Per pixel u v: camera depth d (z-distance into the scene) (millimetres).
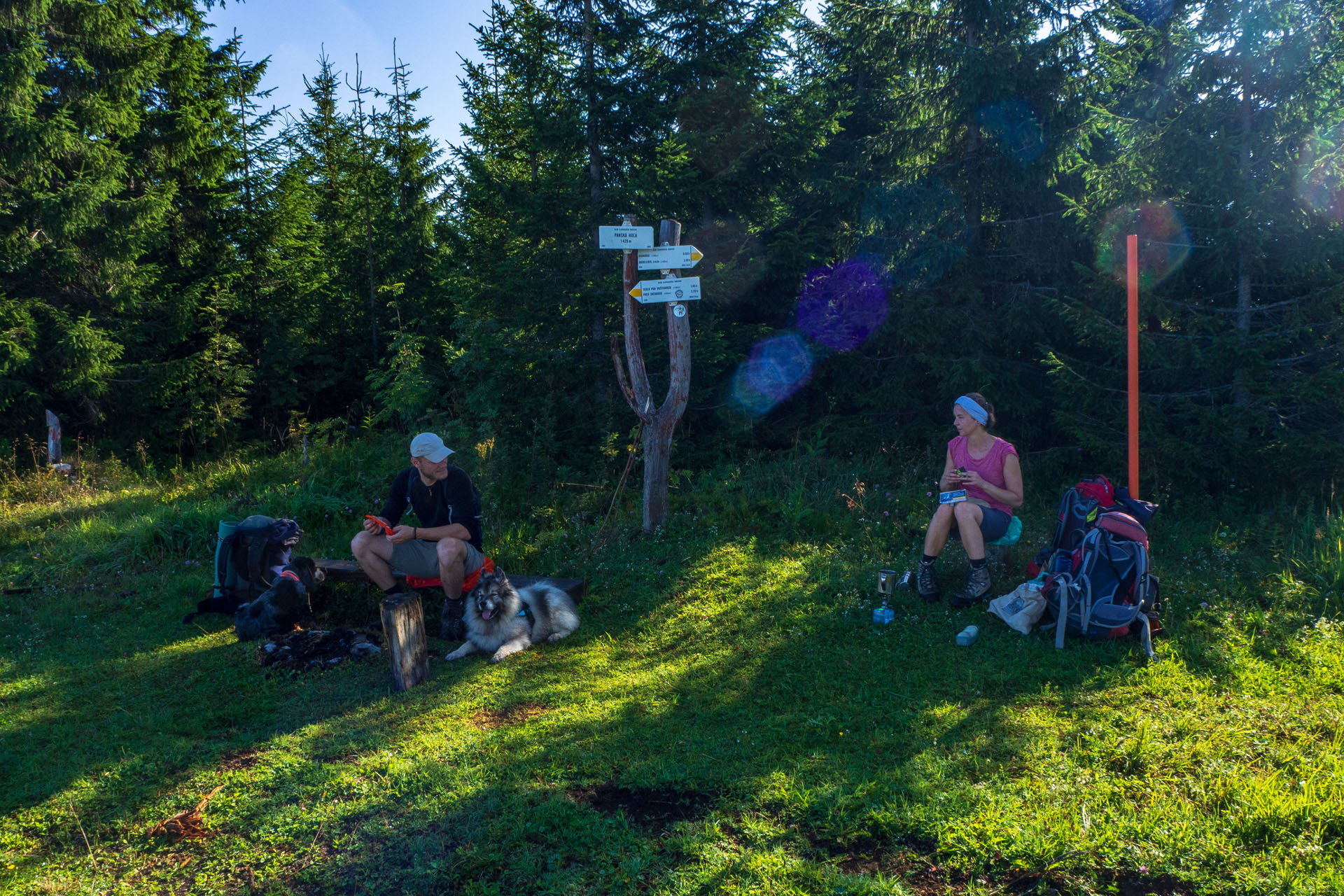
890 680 4023
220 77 13961
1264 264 6465
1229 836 2621
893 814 2814
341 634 4781
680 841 2723
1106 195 7191
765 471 8250
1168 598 4758
